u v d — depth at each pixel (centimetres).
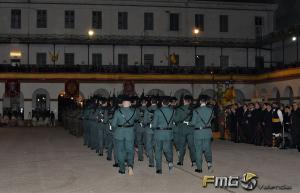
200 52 5697
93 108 2053
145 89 5103
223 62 5747
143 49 5584
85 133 2295
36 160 1683
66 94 4966
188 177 1253
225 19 5806
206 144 1323
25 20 5456
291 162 1574
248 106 2395
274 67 4834
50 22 5491
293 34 4853
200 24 5747
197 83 5156
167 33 5675
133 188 1091
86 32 5531
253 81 5250
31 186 1132
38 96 5131
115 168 1455
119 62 5541
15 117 4838
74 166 1509
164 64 5609
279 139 2162
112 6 5588
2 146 2283
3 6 5425
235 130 2488
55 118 4988
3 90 4950
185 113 1480
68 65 5112
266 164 1520
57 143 2470
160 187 1100
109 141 1672
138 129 1620
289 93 4612
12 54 5212
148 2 5634
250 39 5812
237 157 1731
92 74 5016
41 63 5447
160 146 1323
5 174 1334
